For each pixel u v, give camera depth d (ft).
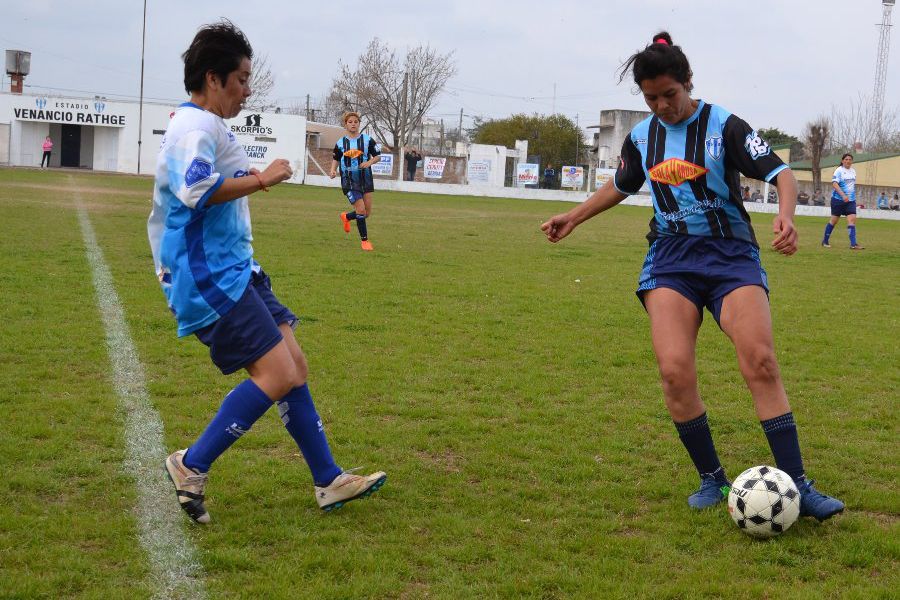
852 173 60.34
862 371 22.31
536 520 12.37
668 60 12.08
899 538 11.86
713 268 12.66
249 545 11.19
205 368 19.86
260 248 43.11
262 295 12.22
